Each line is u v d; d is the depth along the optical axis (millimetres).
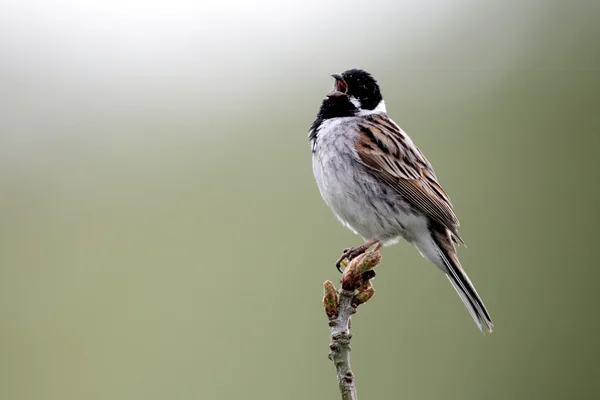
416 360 13422
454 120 16281
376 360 13438
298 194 15078
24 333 14250
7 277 15094
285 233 14586
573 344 13938
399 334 13531
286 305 13734
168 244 15055
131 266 14930
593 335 13953
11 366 13953
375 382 13312
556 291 14359
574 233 14766
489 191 15344
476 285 14617
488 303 14469
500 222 15102
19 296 14750
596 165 15352
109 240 15430
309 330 13336
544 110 16281
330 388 12766
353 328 13664
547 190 15242
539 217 14984
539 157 15516
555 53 17172
